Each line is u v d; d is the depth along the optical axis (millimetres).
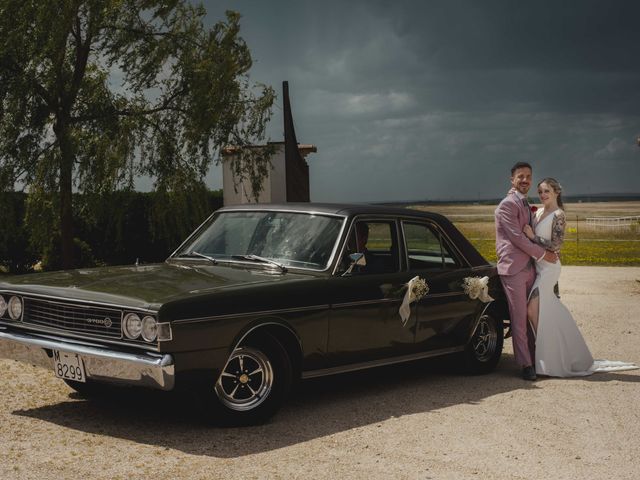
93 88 16625
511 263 7520
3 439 5027
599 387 7086
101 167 15508
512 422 5777
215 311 5043
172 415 5754
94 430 5301
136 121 16359
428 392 6801
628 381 7375
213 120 16438
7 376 7012
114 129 15961
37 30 14688
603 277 18859
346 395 6629
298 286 5656
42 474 4344
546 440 5312
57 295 5371
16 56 15094
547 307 7551
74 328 5320
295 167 13203
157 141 16781
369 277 6262
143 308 4863
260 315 5316
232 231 6730
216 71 16422
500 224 7613
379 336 6344
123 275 5836
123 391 6535
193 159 16938
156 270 6066
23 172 15320
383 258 6664
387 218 6746
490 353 7785
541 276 7547
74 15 15180
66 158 15023
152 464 4570
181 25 17016
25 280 5961
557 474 4602
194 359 4949
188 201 17000
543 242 7523
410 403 6355
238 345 5332
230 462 4656
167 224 17297
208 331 5000
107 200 16094
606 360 8445
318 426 5555
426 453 4965
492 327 7785
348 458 4816
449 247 7340
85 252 19391
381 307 6324
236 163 17750
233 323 5145
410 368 7996
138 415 5730
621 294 15188
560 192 7648
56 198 15258
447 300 7027
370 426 5590
